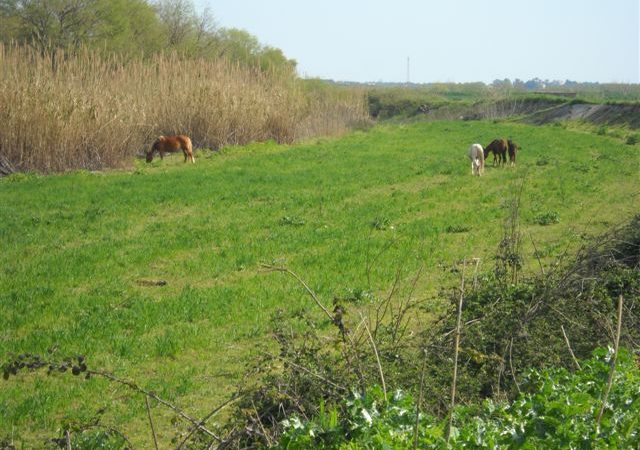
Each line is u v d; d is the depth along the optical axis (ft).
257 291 43.86
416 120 286.46
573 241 54.54
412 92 335.67
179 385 30.81
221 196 77.77
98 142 103.81
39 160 98.53
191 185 85.46
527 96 263.90
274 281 46.29
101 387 30.76
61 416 28.27
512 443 17.03
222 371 32.50
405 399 17.90
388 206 72.69
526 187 84.58
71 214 67.46
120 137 106.22
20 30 176.76
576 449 17.04
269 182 88.22
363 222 64.49
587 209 70.90
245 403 24.30
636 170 97.86
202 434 23.13
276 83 144.66
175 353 34.60
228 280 47.39
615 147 133.49
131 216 67.56
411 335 31.14
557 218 65.10
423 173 97.45
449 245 56.59
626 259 38.96
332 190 82.02
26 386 31.17
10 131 96.43
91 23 182.29
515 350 27.84
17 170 97.19
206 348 35.35
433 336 27.30
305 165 106.01
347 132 176.55
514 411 18.62
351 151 126.52
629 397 19.36
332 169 101.04
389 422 17.26
